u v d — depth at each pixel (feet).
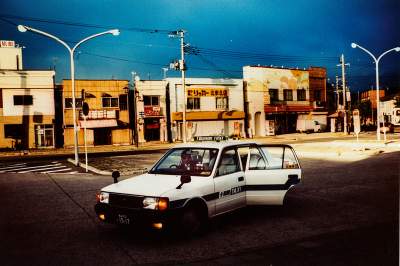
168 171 23.72
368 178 41.83
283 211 27.25
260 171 24.44
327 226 23.25
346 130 150.82
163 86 140.56
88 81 129.80
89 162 68.23
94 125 128.47
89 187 39.73
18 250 19.57
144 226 19.52
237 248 19.36
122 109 135.13
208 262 17.48
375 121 234.58
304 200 30.96
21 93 122.83
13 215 27.48
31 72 123.44
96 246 20.03
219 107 150.30
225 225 23.72
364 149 76.38
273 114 165.07
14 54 143.43
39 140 125.18
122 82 134.51
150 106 138.62
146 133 140.67
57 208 29.63
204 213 21.47
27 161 77.87
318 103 178.40
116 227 23.82
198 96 145.89
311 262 17.20
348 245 19.47
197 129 144.87
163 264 17.33
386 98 268.82
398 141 99.66
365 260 17.26
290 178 24.94
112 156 83.87
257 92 159.12
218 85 149.79
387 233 21.47
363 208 27.89
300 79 172.96
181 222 20.36
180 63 107.04
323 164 56.08
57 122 130.31
